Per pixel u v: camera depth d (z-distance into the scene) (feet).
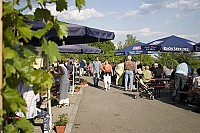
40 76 5.65
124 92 43.24
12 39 5.05
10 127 5.36
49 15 5.91
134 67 47.47
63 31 5.97
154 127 19.90
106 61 45.78
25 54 5.45
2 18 5.02
